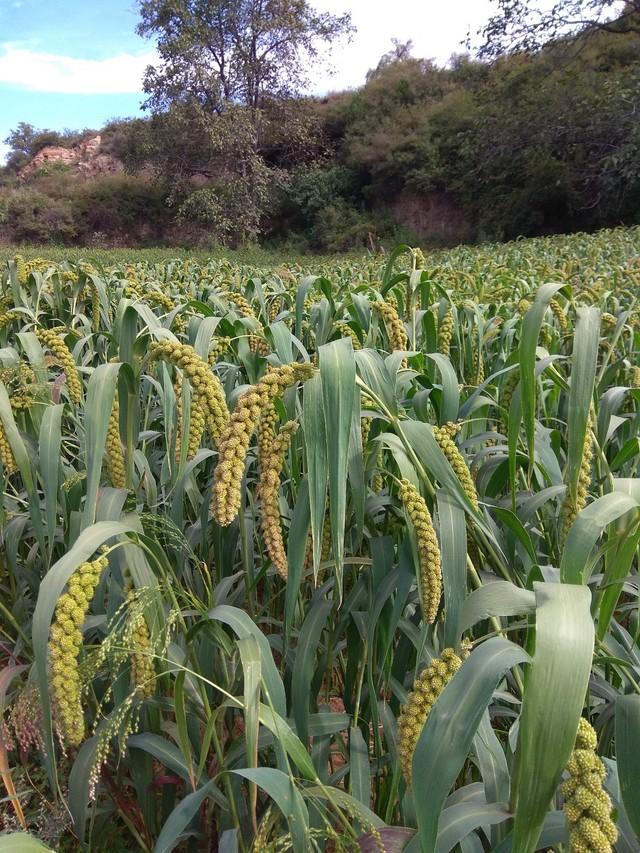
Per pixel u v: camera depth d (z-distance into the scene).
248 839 1.87
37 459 2.43
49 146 73.06
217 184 39.06
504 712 2.08
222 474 1.35
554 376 2.13
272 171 39.69
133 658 1.59
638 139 27.11
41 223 45.72
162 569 1.63
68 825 1.91
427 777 1.05
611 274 8.31
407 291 3.72
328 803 1.86
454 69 46.34
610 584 1.52
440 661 1.26
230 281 7.81
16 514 2.61
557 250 15.83
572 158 32.91
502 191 35.94
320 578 2.36
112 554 1.87
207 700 1.79
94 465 1.65
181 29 37.38
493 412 3.58
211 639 1.96
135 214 47.53
